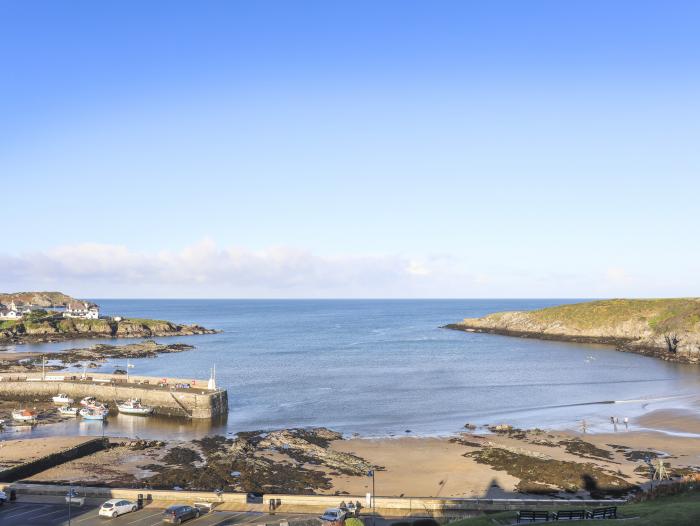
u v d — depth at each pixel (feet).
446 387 424.05
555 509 159.84
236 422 323.78
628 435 286.25
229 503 164.86
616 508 149.18
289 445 267.18
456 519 153.38
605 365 539.29
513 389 417.08
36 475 214.69
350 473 225.15
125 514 154.51
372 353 633.61
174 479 209.15
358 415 336.90
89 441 255.29
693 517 132.36
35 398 373.61
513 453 252.62
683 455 249.14
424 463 239.50
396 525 148.15
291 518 151.23
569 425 310.04
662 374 488.44
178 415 335.47
